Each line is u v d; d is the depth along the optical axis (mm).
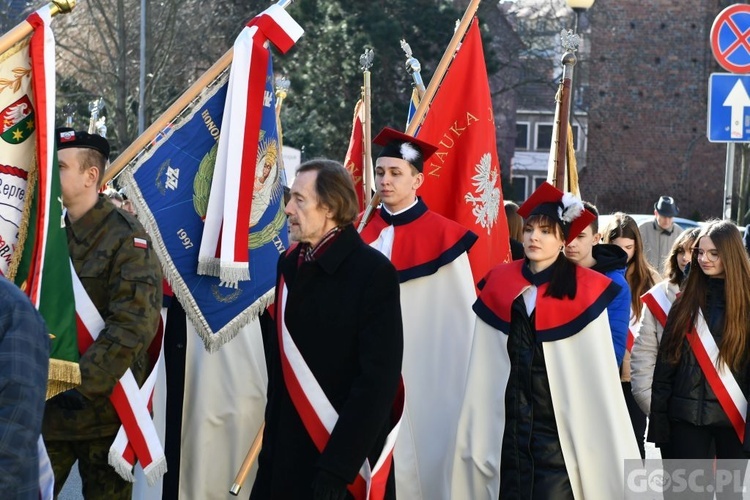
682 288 6578
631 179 43625
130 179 6305
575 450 6051
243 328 7016
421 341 7211
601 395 6043
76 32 35781
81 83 36000
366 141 8773
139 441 5492
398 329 4746
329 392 4762
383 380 4641
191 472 6973
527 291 6219
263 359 7059
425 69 35500
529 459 6062
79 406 5262
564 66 8258
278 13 6504
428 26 35375
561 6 44531
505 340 6301
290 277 4914
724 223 6422
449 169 7805
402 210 7277
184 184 6426
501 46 42594
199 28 35406
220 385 6988
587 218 6121
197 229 6449
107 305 5453
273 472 4828
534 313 6117
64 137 5477
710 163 43281
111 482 5625
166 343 6973
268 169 6586
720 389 6398
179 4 32625
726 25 11094
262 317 7031
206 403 6965
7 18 34156
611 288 6145
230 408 6984
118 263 5438
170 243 6391
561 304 6082
